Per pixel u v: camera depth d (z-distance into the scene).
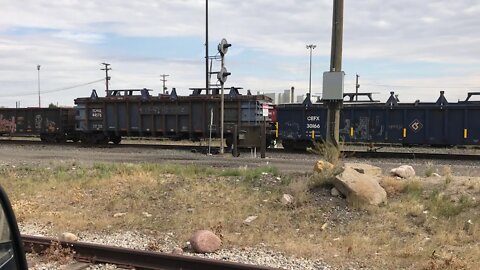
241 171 13.87
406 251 7.06
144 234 8.51
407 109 25.58
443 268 6.20
